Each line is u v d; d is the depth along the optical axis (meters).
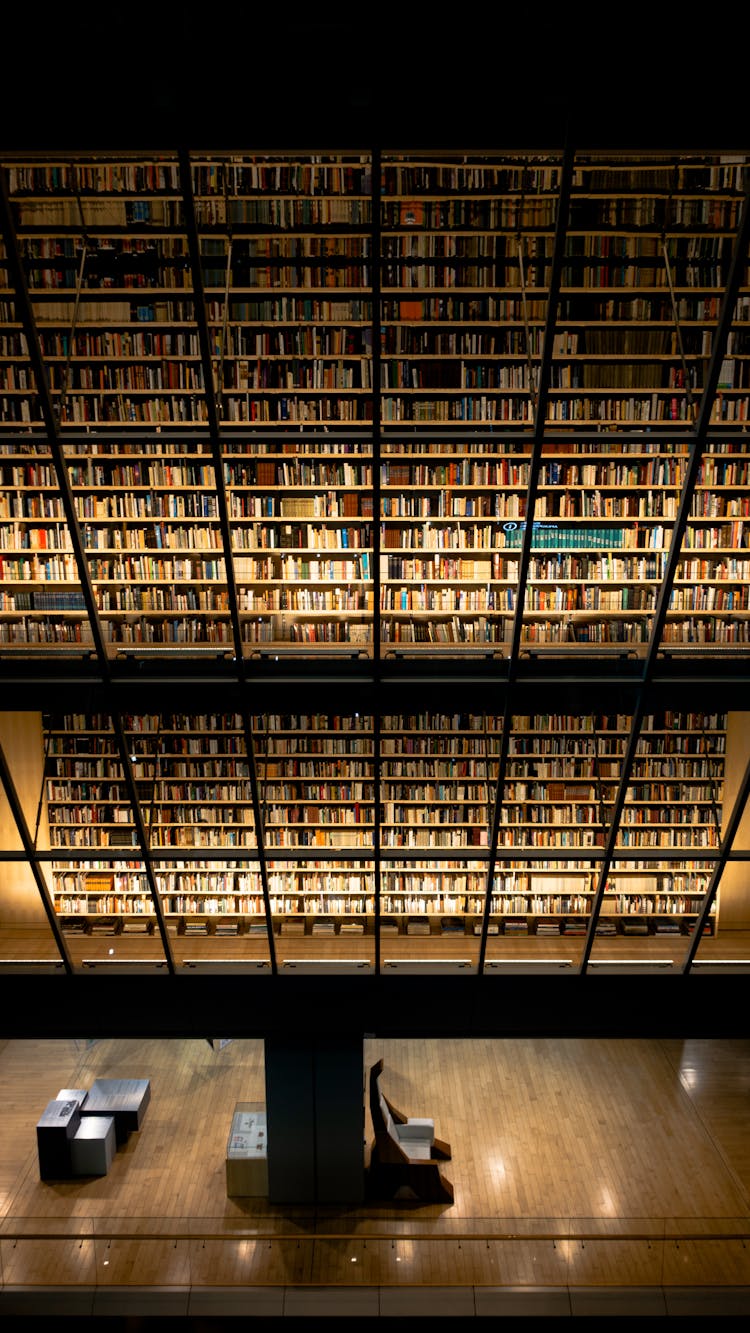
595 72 5.35
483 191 7.30
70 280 7.95
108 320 8.00
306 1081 9.21
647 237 7.72
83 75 5.38
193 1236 8.37
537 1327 8.01
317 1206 9.31
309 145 5.64
